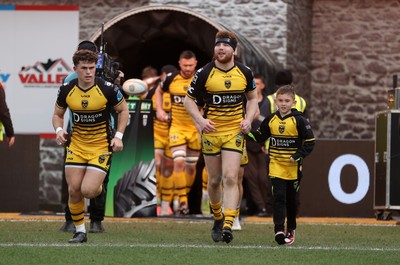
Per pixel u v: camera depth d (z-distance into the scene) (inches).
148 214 1384.1
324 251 914.1
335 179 1503.4
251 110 1003.3
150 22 1669.5
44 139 1899.6
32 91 1902.1
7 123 1355.8
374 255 888.9
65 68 1904.5
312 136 994.1
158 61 2017.7
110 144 971.3
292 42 1888.5
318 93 2031.3
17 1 1908.2
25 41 1905.8
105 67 1100.5
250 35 1866.4
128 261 816.3
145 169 1390.3
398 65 2015.3
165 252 880.9
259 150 1496.1
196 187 1631.4
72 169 961.5
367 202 1504.7
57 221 1258.6
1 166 1502.2
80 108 952.3
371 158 1505.9
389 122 1390.3
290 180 1001.5
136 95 1433.3
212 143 995.3
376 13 2020.2
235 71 988.6
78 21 1911.9
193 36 1658.5
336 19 2028.8
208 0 1882.4
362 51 2026.3
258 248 933.2
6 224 1193.4
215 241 1010.1
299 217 1475.1
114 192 1386.6
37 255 844.0
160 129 1507.1
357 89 2027.6
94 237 1029.2
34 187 1501.0
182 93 1461.6
